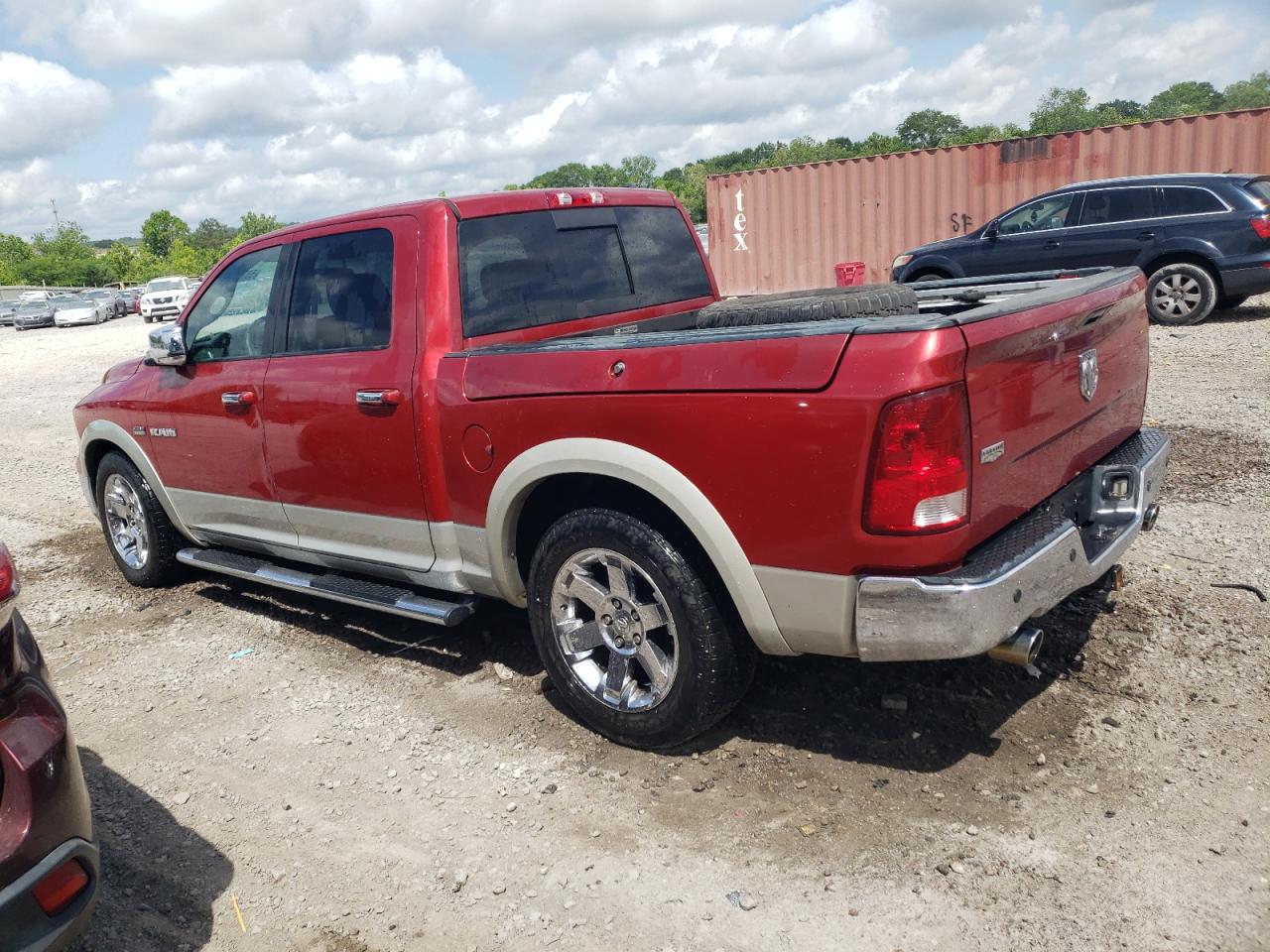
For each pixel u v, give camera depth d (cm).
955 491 275
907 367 267
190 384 488
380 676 436
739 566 307
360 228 411
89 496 593
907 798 316
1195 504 557
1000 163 1536
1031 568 288
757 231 1758
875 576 284
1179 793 307
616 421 325
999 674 383
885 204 1634
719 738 361
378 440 400
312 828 330
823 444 281
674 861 298
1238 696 357
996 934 258
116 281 9406
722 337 302
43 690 253
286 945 278
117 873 315
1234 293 1154
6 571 252
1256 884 268
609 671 360
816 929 266
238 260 471
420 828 325
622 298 454
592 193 452
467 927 279
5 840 230
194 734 399
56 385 1697
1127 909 263
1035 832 295
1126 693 364
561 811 327
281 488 455
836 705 374
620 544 337
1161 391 855
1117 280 375
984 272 1314
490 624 479
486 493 372
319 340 429
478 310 395
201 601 550
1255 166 1376
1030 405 308
